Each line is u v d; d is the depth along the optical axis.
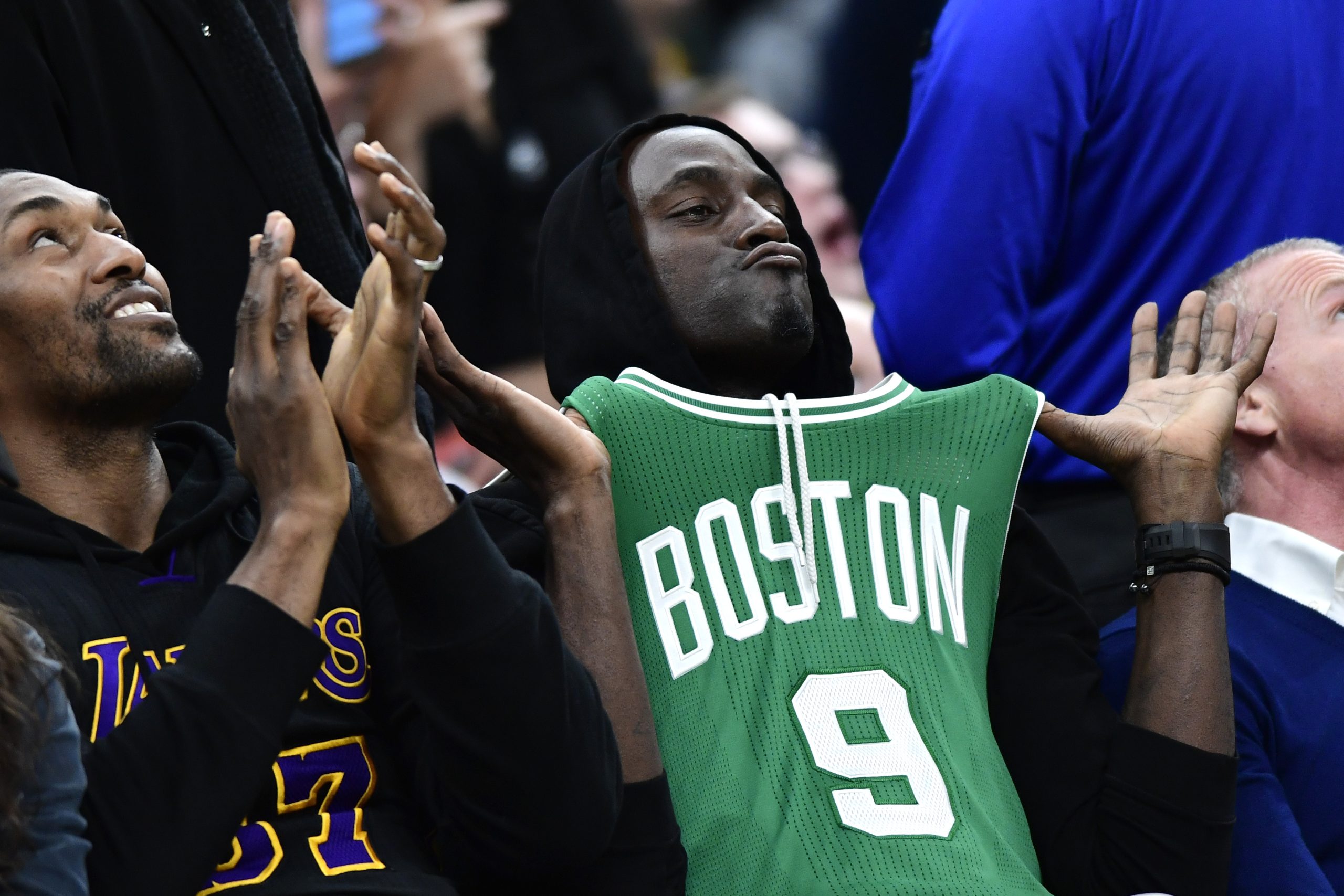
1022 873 7.79
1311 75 10.84
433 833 7.55
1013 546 9.07
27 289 7.59
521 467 8.07
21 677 6.21
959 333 10.45
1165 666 8.60
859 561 8.36
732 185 9.38
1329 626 9.34
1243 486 9.93
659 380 8.68
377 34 15.39
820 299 9.84
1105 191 10.72
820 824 7.67
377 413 6.84
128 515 7.79
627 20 16.22
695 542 8.27
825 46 18.58
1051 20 10.58
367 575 7.98
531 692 6.89
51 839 6.17
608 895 7.35
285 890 6.85
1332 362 9.71
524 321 15.70
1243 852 8.62
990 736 8.27
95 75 9.42
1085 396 10.66
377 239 6.57
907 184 10.84
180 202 9.66
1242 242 10.69
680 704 7.96
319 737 7.38
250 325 6.92
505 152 15.62
